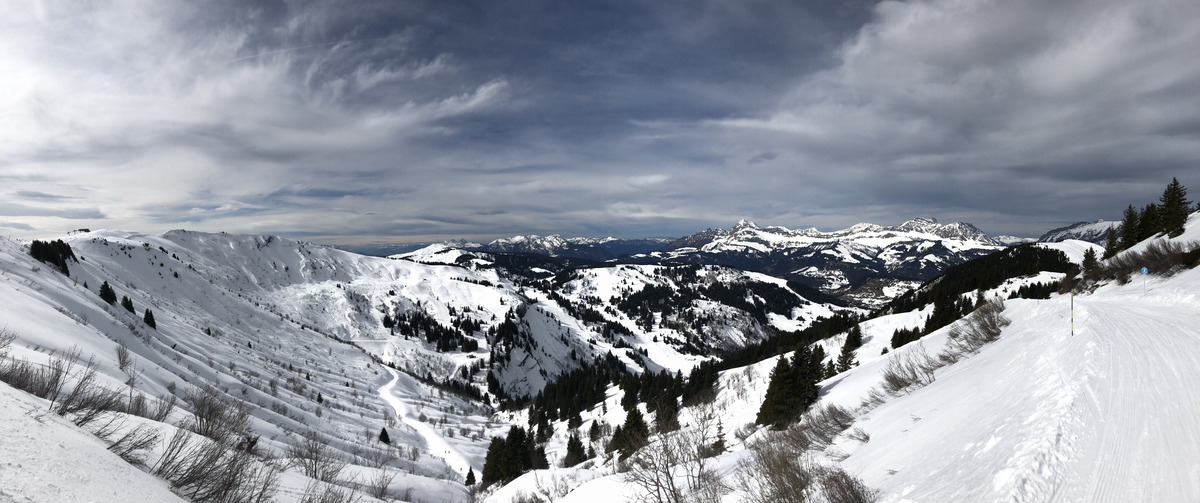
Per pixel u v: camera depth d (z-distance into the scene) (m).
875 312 142.50
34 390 9.73
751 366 86.38
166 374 49.53
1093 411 10.12
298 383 112.50
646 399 91.12
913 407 18.80
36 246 133.00
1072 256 150.88
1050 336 20.06
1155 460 7.75
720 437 33.75
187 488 7.73
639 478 19.73
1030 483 7.83
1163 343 15.02
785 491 13.23
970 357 24.56
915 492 9.65
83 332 45.16
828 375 63.44
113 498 5.17
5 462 4.70
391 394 146.00
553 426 114.19
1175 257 33.88
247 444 13.27
